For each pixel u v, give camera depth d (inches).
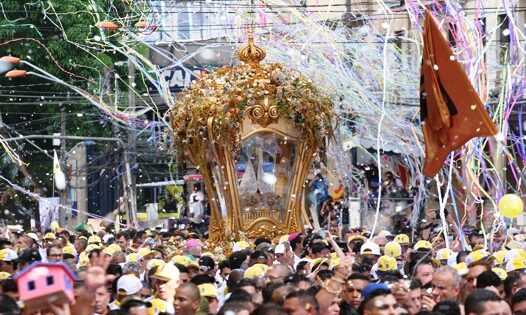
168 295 731.4
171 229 1571.1
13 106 2066.9
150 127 1947.6
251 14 1470.2
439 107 858.8
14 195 2014.0
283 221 1240.2
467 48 1222.9
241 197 1234.0
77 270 783.1
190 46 1926.7
